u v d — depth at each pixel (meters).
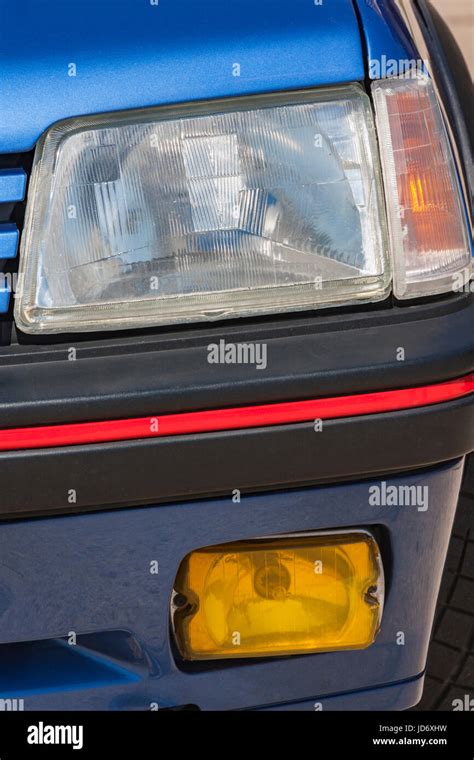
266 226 1.23
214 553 1.28
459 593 1.62
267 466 1.21
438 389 1.23
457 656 1.64
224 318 1.23
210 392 1.17
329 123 1.23
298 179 1.23
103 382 1.18
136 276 1.22
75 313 1.21
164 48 1.19
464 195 1.36
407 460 1.24
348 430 1.21
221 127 1.21
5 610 1.26
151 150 1.21
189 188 1.22
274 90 1.21
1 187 1.18
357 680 1.41
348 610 1.33
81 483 1.19
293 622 1.33
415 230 1.25
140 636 1.31
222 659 1.36
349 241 1.24
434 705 1.66
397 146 1.24
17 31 1.21
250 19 1.22
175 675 1.34
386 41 1.24
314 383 1.19
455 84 1.60
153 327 1.23
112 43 1.19
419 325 1.25
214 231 1.23
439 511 1.33
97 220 1.21
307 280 1.24
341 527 1.29
